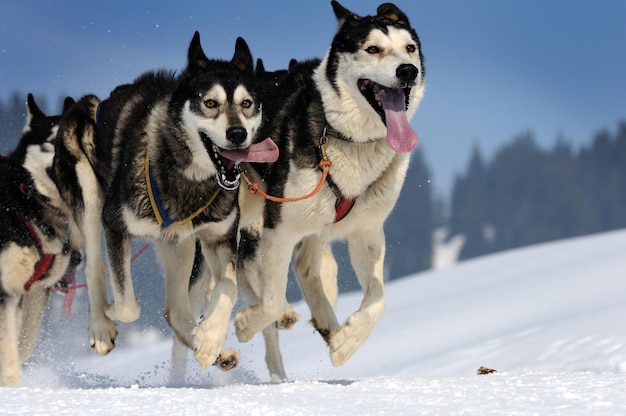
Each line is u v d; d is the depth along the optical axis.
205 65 7.75
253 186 7.80
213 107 7.39
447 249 140.12
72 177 8.48
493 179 150.62
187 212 7.60
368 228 8.05
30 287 9.30
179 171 7.52
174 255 8.24
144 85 8.28
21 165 9.05
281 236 7.94
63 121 8.63
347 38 7.65
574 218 141.50
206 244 7.95
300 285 8.73
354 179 7.67
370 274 8.05
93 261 8.34
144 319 11.82
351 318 7.79
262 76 8.90
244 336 8.20
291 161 7.79
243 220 8.20
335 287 9.10
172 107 7.55
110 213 7.70
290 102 8.06
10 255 8.87
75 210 8.55
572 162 155.25
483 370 8.39
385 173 7.83
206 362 7.34
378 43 7.52
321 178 7.64
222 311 7.46
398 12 7.97
